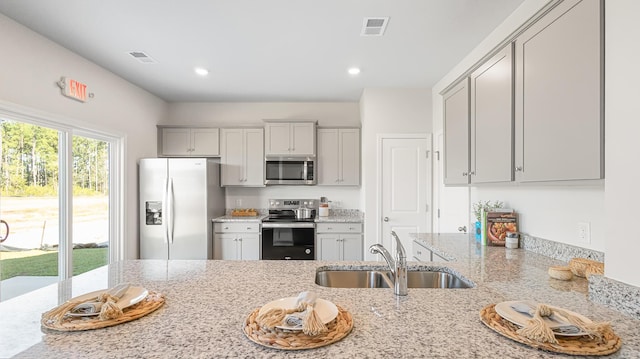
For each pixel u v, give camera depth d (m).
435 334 0.91
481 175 2.07
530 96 1.57
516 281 1.44
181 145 4.27
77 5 2.05
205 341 0.88
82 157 3.01
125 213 3.49
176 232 3.75
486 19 2.27
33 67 2.38
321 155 4.30
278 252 3.99
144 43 2.62
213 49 2.75
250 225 3.98
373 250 1.33
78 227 2.94
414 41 2.61
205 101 4.49
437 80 3.60
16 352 0.81
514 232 2.24
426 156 3.87
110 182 3.41
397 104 3.87
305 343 0.84
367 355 0.81
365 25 2.35
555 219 1.89
